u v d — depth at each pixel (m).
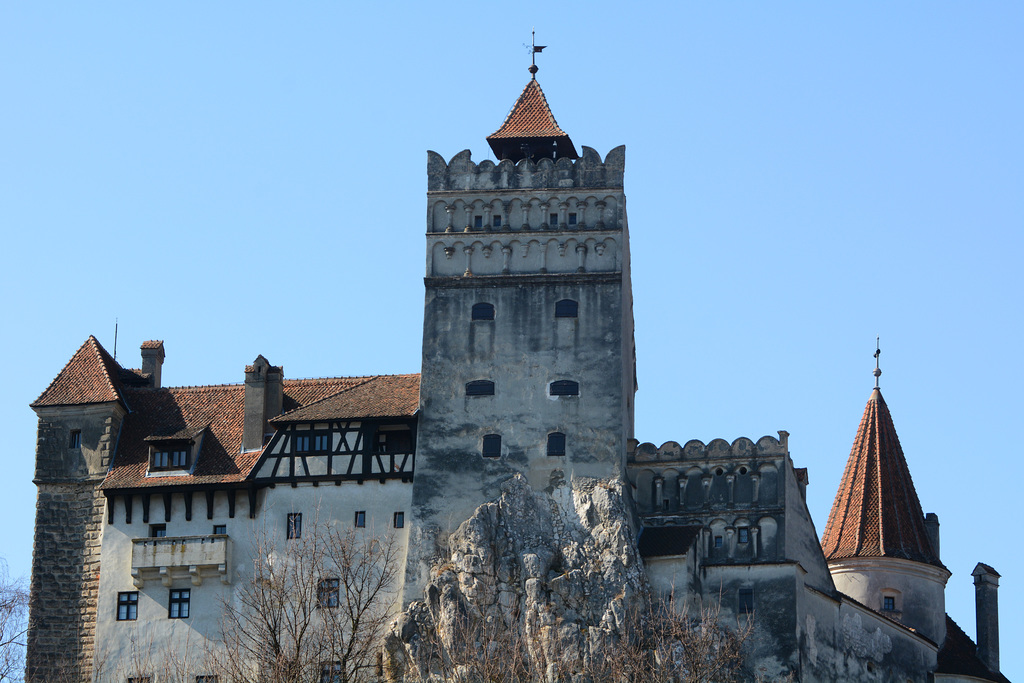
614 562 133.12
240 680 121.19
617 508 135.12
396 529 137.12
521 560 133.62
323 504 138.12
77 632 139.38
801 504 140.00
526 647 130.50
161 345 152.00
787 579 134.25
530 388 139.38
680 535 135.88
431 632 132.62
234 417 145.00
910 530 148.12
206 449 142.50
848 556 146.75
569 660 128.88
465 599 132.62
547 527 135.88
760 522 136.62
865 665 137.50
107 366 147.75
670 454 139.75
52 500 142.62
